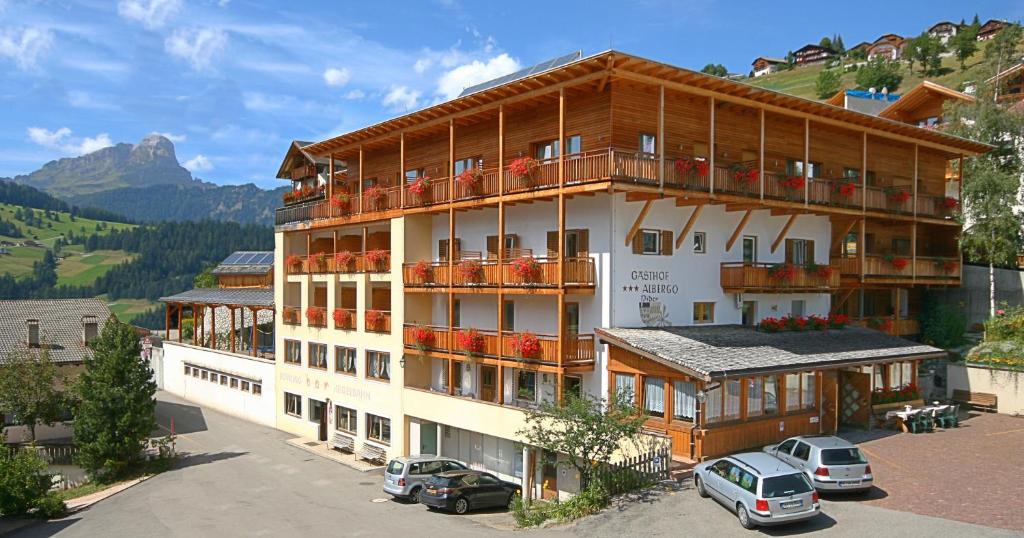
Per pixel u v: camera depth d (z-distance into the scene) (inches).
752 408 970.7
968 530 654.5
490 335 1105.4
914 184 1412.4
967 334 1526.8
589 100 1023.0
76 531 927.7
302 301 1596.9
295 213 1627.7
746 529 687.7
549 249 1095.0
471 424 1131.9
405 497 1039.0
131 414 1310.3
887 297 1536.7
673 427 931.3
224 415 1862.7
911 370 1243.2
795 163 1250.0
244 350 1921.8
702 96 1058.1
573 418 831.1
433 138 1317.7
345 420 1470.2
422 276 1230.9
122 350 1341.0
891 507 727.7
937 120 1921.8
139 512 1019.3
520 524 820.6
